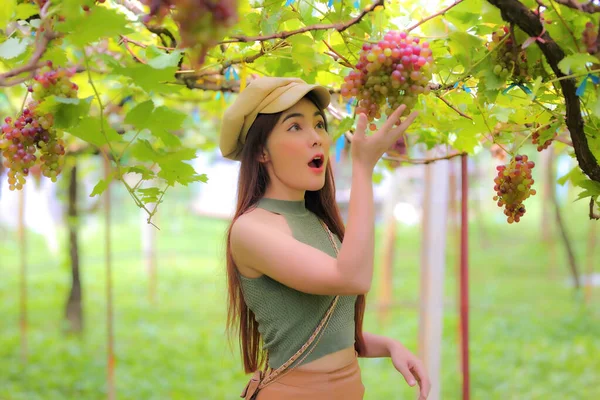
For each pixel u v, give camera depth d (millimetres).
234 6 1000
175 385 5770
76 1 1231
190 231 18953
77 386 5590
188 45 1025
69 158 5047
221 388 5793
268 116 1867
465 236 2422
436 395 3424
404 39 1516
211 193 22047
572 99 1479
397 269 12977
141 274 12109
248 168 1914
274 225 1872
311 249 1733
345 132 2395
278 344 1894
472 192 15711
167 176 1671
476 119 1948
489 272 12211
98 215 19203
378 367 6676
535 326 8008
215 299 10039
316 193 2119
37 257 13664
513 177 1703
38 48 1300
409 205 19734
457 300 7793
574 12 1436
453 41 1678
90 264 13242
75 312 7430
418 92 1545
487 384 5922
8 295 9867
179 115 1485
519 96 1818
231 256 2000
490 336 7598
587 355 6633
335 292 1670
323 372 1860
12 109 3721
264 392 1914
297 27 1967
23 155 1562
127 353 6730
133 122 1486
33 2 1551
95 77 2906
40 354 6410
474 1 1614
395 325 8297
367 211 1638
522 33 1516
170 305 9508
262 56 2088
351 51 1852
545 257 13352
